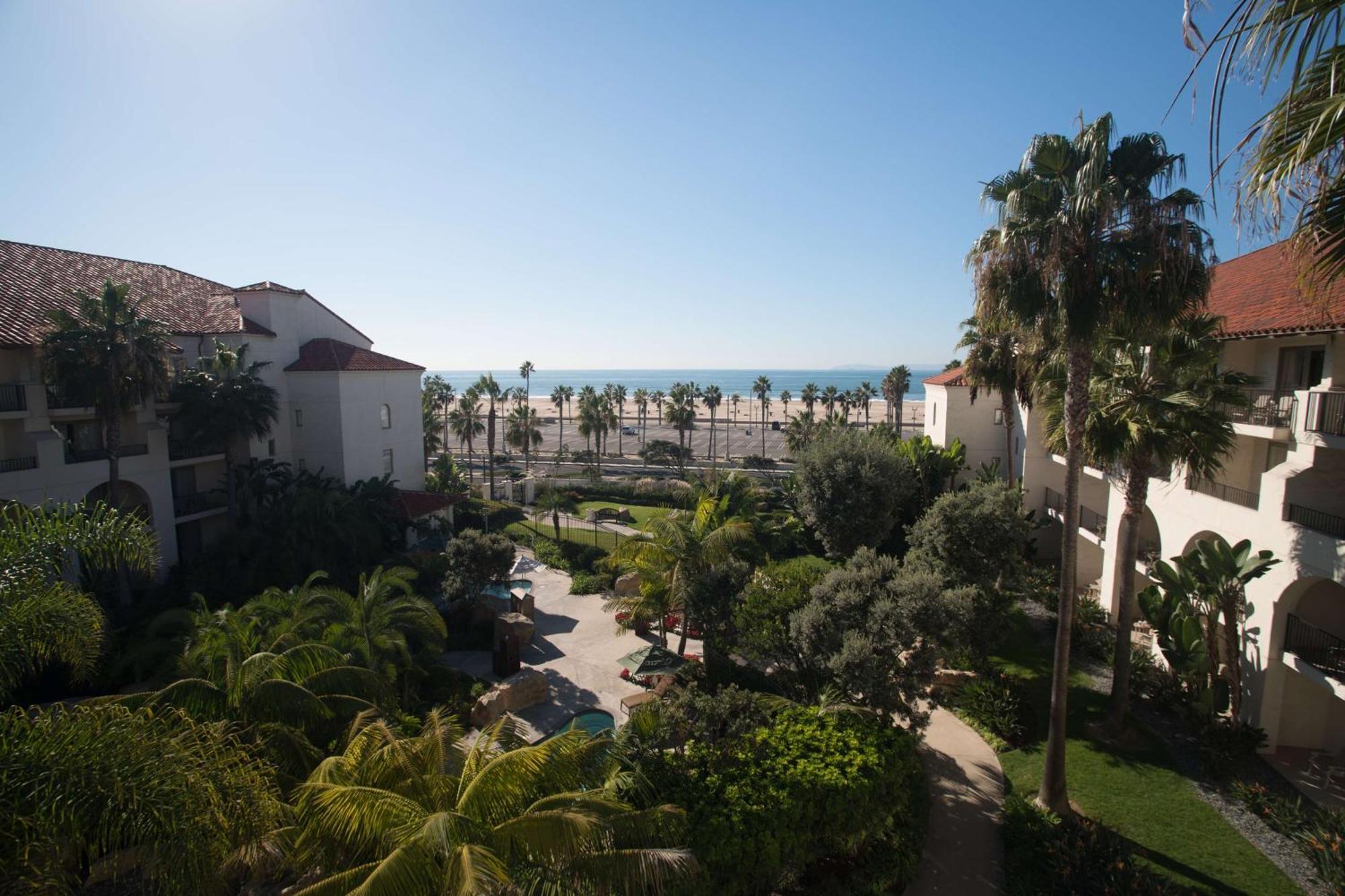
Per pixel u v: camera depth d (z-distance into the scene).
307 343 34.22
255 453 31.22
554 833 7.50
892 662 14.16
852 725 13.33
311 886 7.11
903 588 15.09
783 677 17.08
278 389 32.34
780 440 104.88
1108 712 16.45
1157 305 12.06
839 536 28.80
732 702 12.41
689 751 12.09
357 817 7.67
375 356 35.62
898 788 12.44
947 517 20.81
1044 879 11.77
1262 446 18.73
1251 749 15.05
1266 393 16.47
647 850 7.79
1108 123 11.59
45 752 6.55
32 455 22.55
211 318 30.38
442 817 7.38
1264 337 16.16
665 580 20.73
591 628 24.88
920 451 32.97
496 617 22.31
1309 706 15.27
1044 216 12.35
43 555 8.65
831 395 95.06
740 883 10.23
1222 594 15.33
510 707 18.30
